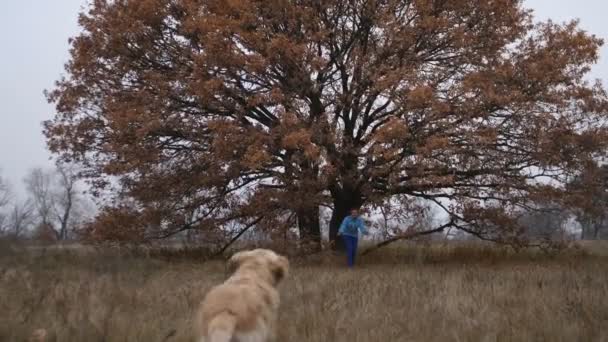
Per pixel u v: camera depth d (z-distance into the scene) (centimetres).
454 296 917
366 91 1728
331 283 1106
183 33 1772
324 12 1775
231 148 1566
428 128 1614
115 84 1911
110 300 891
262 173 1800
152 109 1706
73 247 2005
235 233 1872
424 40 1778
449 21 1750
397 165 1623
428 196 1834
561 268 1439
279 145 1633
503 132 1748
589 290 978
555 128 1703
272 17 1720
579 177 1811
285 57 1631
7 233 1911
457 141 1672
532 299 916
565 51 1744
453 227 1861
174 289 1022
